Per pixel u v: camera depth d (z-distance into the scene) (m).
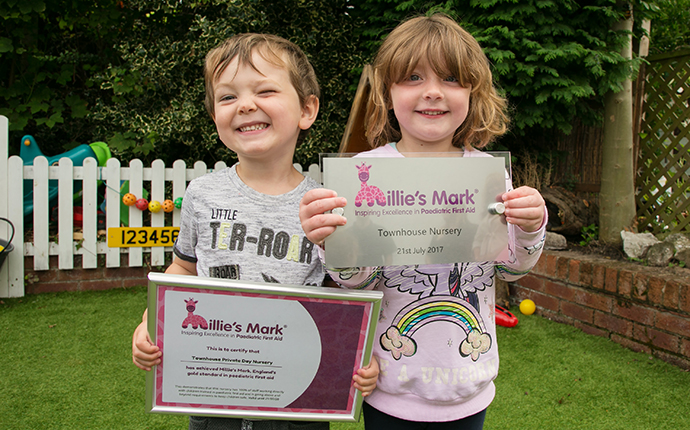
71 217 4.21
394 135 1.51
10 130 5.59
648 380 2.64
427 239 1.13
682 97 3.95
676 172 3.92
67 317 3.51
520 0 3.86
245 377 1.17
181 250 1.40
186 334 1.14
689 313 2.75
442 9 4.06
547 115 4.10
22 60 5.72
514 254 1.28
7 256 3.96
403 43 1.28
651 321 2.96
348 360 1.19
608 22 3.98
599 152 4.35
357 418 1.22
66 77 5.81
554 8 3.82
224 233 1.28
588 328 3.36
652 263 3.27
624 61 3.81
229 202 1.31
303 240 1.30
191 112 4.88
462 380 1.25
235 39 1.27
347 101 5.75
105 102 6.34
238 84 1.22
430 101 1.25
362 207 1.09
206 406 1.18
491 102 1.43
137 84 5.31
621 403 2.41
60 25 5.86
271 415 1.19
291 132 1.28
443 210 1.13
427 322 1.26
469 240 1.15
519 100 4.16
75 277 4.28
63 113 6.18
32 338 3.09
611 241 3.84
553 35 3.92
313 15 5.43
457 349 1.27
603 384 2.60
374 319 1.17
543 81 3.84
